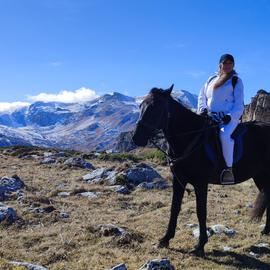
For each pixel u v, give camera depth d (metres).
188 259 9.68
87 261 9.35
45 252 9.95
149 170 19.52
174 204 10.28
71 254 9.81
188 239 11.08
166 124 9.57
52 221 12.57
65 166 23.47
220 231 11.55
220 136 9.81
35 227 12.06
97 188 17.77
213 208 14.65
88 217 13.31
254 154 10.33
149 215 13.66
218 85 9.99
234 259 9.84
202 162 9.68
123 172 19.20
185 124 9.77
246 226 12.31
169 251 10.11
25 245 10.50
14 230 11.71
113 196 16.58
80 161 24.00
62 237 10.88
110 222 12.82
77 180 19.83
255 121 10.94
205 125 9.85
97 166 24.92
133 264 9.15
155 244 10.51
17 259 9.45
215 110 10.06
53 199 15.30
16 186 16.56
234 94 9.96
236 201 16.02
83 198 16.12
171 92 9.73
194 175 9.73
